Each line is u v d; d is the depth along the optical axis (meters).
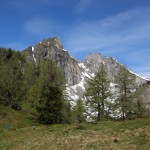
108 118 55.25
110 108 55.09
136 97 55.78
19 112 73.00
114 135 27.86
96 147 25.22
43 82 57.44
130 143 24.66
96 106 54.91
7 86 85.44
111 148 24.33
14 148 30.45
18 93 85.81
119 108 54.69
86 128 33.09
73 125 36.44
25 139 33.34
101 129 31.33
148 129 27.38
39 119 56.81
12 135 37.12
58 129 35.16
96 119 55.47
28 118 64.00
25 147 29.80
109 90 54.94
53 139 30.38
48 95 55.81
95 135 29.02
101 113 54.94
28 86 89.62
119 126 31.06
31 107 60.66
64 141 28.73
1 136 37.56
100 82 54.94
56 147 27.39
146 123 29.77
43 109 55.56
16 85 86.81
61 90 57.19
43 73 61.19
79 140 28.14
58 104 56.03
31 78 96.19
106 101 54.69
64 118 59.31
